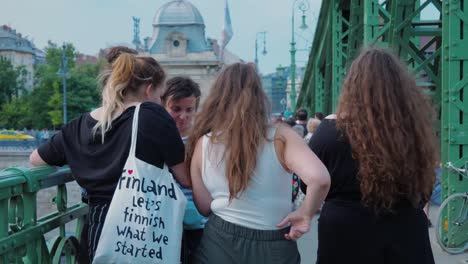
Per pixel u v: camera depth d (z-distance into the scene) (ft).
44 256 9.17
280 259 7.78
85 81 238.48
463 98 19.85
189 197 9.68
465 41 19.70
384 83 8.51
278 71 105.19
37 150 8.82
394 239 8.59
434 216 23.48
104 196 7.97
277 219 7.80
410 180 8.45
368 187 8.40
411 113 8.50
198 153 8.15
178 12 190.90
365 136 8.38
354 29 37.17
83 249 8.59
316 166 7.32
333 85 44.37
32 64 390.01
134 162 7.71
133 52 9.50
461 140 19.89
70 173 10.18
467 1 19.63
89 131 8.18
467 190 19.97
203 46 189.47
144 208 7.55
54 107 230.07
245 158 7.55
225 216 7.93
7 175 8.09
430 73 29.60
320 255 8.98
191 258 8.79
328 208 8.91
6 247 7.80
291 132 7.80
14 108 261.24
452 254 19.67
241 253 7.77
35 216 8.88
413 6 27.78
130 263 7.39
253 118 7.68
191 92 10.19
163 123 7.97
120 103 8.16
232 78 8.02
